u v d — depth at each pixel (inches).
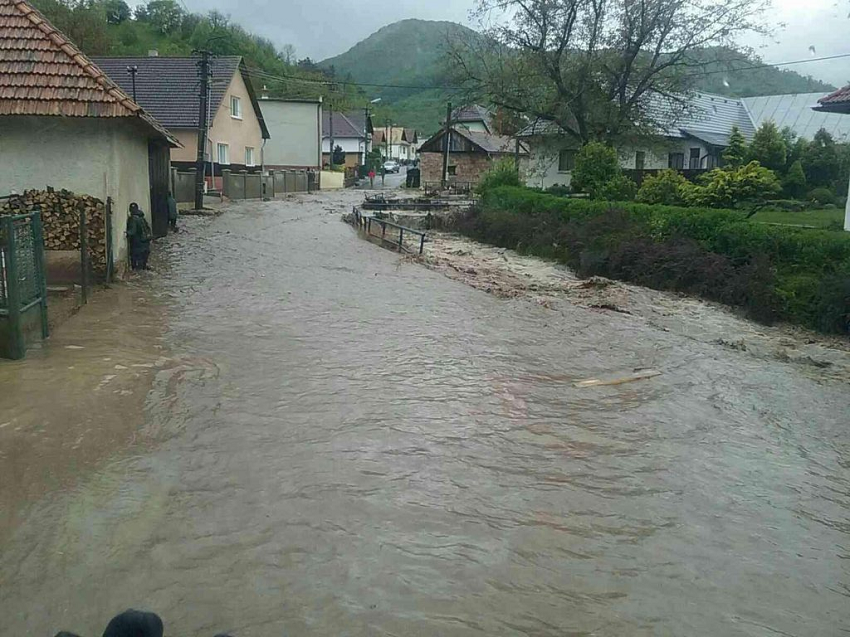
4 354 334.3
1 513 200.1
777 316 561.3
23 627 155.1
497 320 497.7
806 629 170.2
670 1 1226.6
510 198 1182.3
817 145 1467.8
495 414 303.7
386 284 610.2
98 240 518.0
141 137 668.7
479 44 1341.0
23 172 509.0
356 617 163.6
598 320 522.9
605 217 852.6
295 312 475.5
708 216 732.0
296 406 296.8
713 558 199.9
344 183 2358.5
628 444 280.7
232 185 1499.8
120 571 176.2
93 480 222.1
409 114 5167.3
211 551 187.0
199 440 256.7
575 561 193.6
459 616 166.4
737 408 336.2
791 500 241.1
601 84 1325.0
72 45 511.2
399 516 211.2
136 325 415.8
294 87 3174.2
